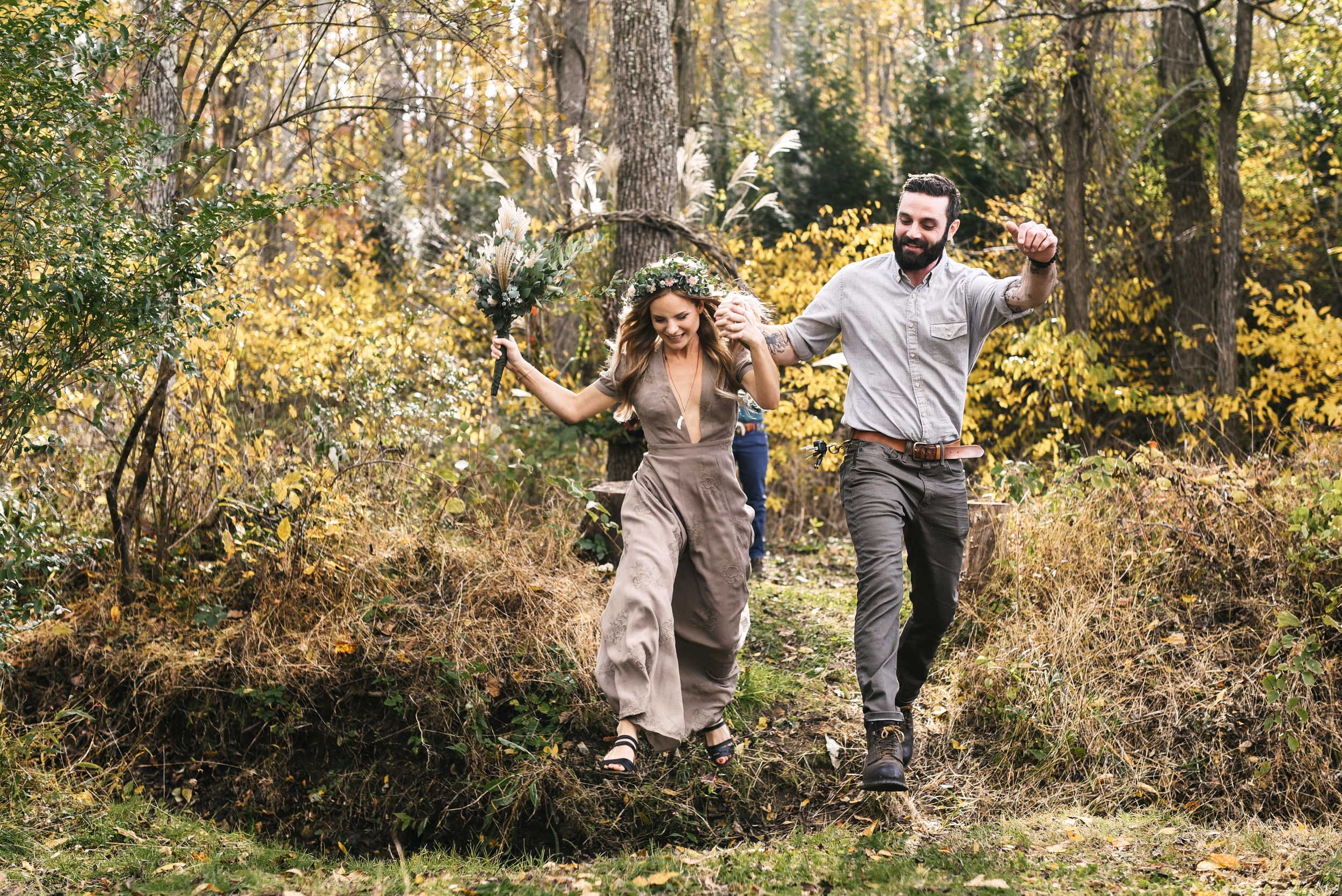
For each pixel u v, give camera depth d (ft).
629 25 22.56
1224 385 31.86
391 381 21.29
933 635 12.91
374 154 43.93
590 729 14.58
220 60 18.20
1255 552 16.29
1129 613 16.07
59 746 14.17
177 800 14.07
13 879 10.84
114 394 17.69
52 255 12.13
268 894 10.93
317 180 26.63
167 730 14.99
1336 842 11.89
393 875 11.96
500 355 12.65
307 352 23.54
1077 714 14.49
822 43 53.47
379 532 17.12
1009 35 36.60
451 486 18.93
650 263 21.66
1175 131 36.40
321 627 15.58
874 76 89.61
